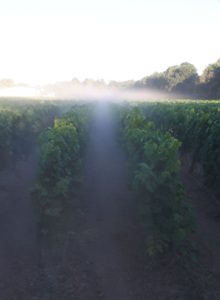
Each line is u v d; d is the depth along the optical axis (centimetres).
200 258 691
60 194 780
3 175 1281
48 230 754
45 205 754
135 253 693
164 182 664
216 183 1010
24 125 1516
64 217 806
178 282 602
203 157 1120
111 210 930
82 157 1339
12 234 789
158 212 655
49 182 791
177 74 9388
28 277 623
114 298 566
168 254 661
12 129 1360
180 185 690
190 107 2342
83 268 649
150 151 750
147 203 670
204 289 589
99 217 883
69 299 564
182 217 650
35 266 658
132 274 629
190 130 1418
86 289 589
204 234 809
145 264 654
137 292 580
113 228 814
